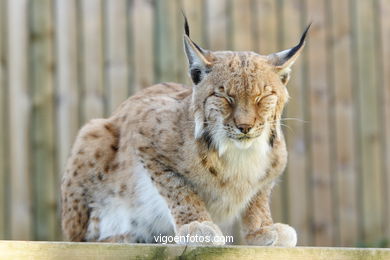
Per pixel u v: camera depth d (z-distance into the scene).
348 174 13.36
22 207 12.79
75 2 12.91
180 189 8.41
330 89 13.31
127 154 8.80
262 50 13.16
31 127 12.85
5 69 12.81
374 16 13.45
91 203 9.03
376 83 13.46
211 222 8.07
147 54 12.95
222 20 13.06
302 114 13.22
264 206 8.70
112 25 12.92
